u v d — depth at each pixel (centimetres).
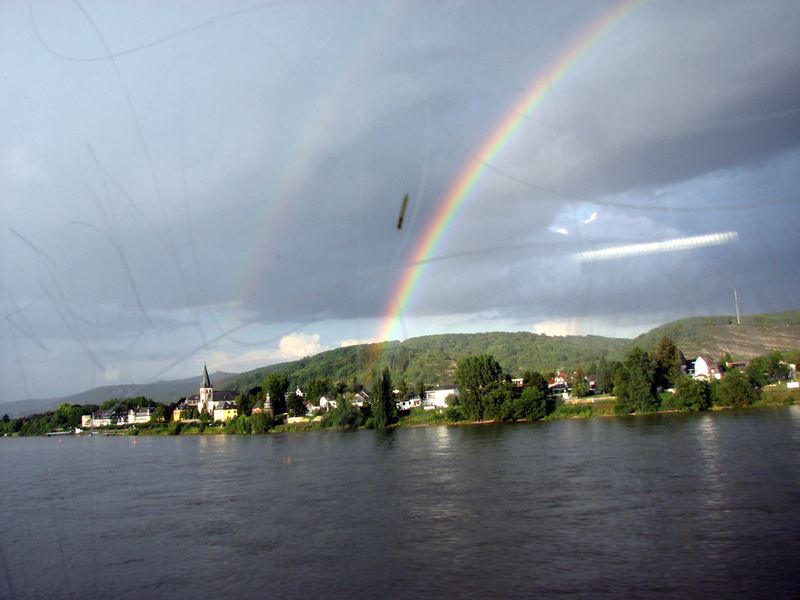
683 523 2494
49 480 4481
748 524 2430
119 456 5878
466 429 6869
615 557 2162
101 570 2309
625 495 3012
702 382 6688
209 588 2095
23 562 2450
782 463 3538
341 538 2573
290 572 2205
